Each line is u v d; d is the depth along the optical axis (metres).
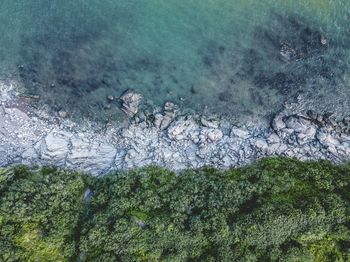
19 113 39.06
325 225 33.88
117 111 39.84
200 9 40.06
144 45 40.03
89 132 39.56
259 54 40.19
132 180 37.06
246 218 33.50
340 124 39.97
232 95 40.19
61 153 38.78
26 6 39.50
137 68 40.03
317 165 38.44
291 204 34.31
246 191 35.38
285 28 40.12
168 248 33.31
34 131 39.03
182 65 40.22
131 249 32.66
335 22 40.03
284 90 40.22
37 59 39.59
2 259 31.62
